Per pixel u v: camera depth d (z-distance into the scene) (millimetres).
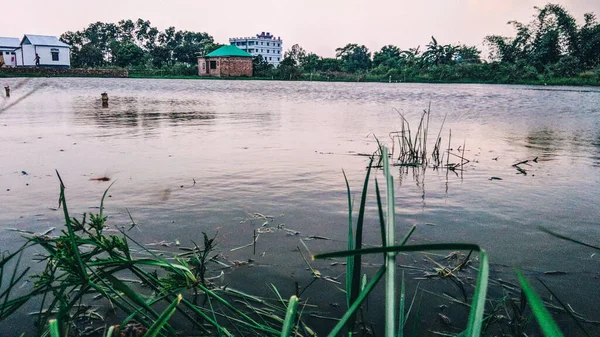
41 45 53469
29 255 2477
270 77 57531
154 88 27688
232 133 7789
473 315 419
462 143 7105
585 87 38875
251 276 2311
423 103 16984
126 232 2889
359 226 705
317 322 1882
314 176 4594
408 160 5590
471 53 59281
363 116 11359
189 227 3031
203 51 73312
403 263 2535
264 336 1716
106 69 58094
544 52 51938
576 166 5340
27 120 9445
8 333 1721
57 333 473
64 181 4203
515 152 6344
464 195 3973
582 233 3043
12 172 4539
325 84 41312
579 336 1794
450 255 2648
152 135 7406
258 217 3281
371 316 1952
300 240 2838
